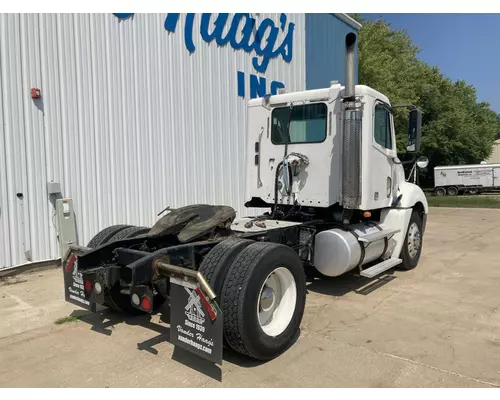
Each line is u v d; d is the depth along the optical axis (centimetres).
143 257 366
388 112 595
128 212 769
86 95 699
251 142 614
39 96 638
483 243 951
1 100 598
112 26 733
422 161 645
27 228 635
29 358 367
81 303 408
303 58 1221
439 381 323
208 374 337
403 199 633
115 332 425
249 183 619
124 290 405
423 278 627
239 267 343
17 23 611
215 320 306
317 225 558
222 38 945
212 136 932
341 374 335
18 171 621
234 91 984
